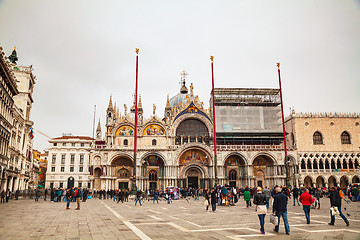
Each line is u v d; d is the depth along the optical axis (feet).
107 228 62.13
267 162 284.20
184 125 288.71
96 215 88.84
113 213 95.66
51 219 77.77
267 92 300.61
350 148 295.48
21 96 250.78
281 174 273.13
